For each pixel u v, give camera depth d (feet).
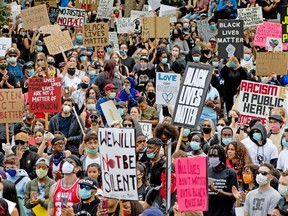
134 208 54.85
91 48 110.22
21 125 78.33
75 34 114.42
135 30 116.57
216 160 60.44
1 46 104.22
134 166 53.06
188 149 70.18
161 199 58.34
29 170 69.97
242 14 112.47
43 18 109.29
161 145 62.95
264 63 95.50
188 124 59.93
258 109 81.30
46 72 91.56
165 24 107.86
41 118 81.51
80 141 77.46
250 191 59.11
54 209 59.31
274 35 106.73
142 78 98.07
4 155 73.87
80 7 126.00
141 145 67.15
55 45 100.78
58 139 67.77
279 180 57.31
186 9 128.16
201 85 59.82
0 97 77.66
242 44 96.84
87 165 66.23
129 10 130.72
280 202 57.82
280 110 77.97
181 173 54.13
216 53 107.55
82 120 78.18
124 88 88.17
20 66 96.78
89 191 55.83
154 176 62.80
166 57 99.04
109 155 53.26
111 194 53.36
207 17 124.57
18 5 120.57
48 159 68.85
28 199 63.46
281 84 98.12
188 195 54.19
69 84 95.25
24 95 87.45
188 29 115.55
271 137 73.97
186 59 107.45
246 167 61.93
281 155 68.64
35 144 75.56
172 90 84.07
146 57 98.32
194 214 55.01
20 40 111.34
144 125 78.59
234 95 93.04
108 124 78.54
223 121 77.82
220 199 60.44
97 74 97.55
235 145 65.36
